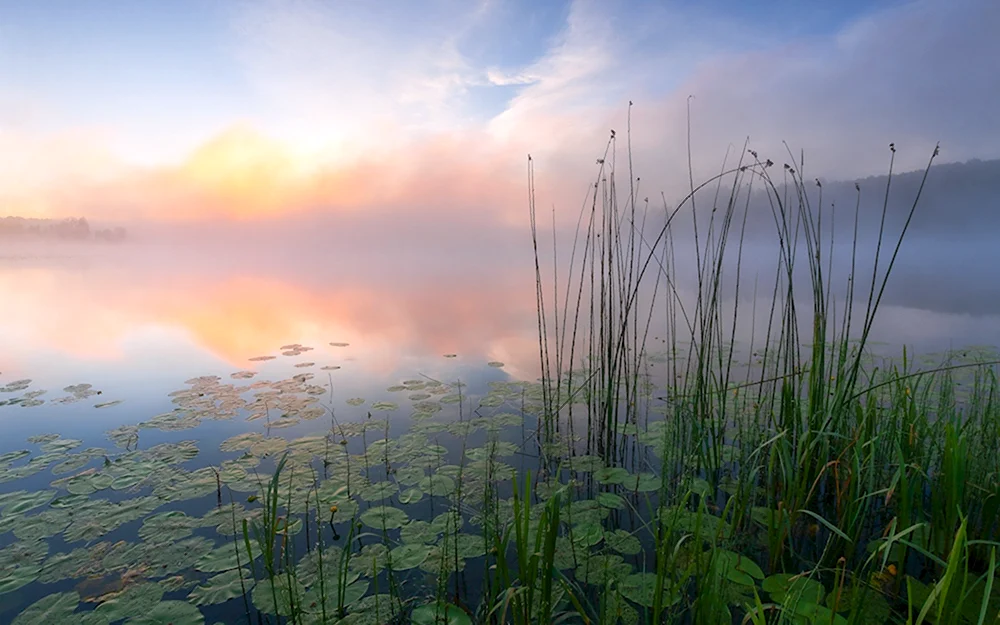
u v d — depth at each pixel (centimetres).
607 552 291
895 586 243
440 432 488
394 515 338
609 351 441
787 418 356
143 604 254
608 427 438
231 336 981
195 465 420
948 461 243
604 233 468
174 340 943
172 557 294
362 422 513
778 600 236
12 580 276
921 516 274
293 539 312
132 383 674
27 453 451
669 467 395
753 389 548
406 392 621
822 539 297
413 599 260
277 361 791
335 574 279
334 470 405
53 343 910
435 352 851
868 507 292
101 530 323
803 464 317
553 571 214
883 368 556
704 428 371
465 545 300
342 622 241
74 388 647
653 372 675
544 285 1827
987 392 495
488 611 217
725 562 244
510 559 291
